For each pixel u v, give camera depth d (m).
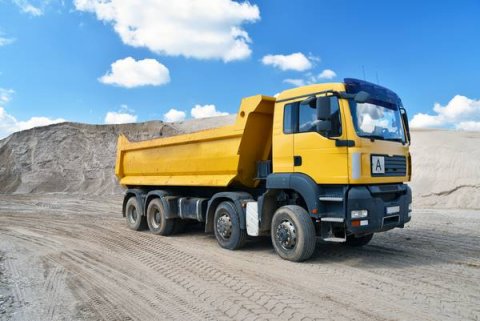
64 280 6.30
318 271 6.43
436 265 6.79
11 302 5.28
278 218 7.31
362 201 6.42
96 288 5.86
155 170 11.17
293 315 4.57
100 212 16.94
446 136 27.88
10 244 9.48
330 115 6.64
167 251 8.34
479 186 17.91
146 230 11.70
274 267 6.74
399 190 7.15
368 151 6.58
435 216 13.38
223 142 8.69
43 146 34.59
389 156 7.02
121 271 6.80
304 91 7.20
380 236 9.66
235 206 8.29
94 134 36.81
